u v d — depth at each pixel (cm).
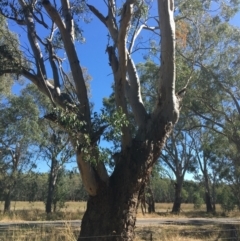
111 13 1127
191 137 4319
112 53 1077
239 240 1566
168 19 1015
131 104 1071
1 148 3684
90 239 961
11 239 1241
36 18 1085
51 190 3944
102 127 925
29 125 3441
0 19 1241
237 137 2439
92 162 905
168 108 1018
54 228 1711
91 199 998
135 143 1004
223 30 1977
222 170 4303
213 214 4472
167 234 1755
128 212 976
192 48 1803
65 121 877
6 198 4000
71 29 1060
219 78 2244
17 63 1009
